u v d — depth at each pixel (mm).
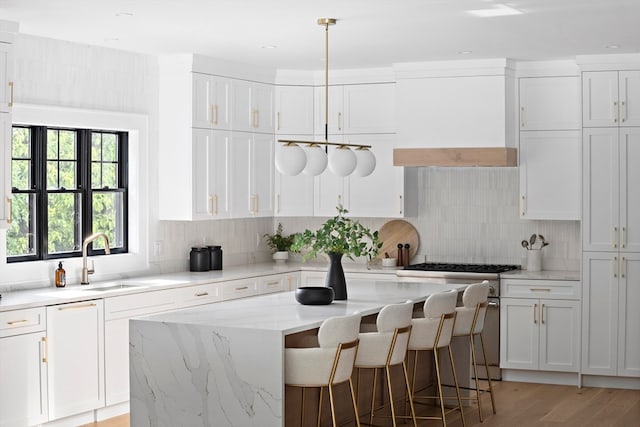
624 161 7379
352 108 8391
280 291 8148
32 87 6438
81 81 6840
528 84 7828
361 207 8414
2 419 5625
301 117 8492
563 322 7566
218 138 7715
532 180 7863
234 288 7547
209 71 7598
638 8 5496
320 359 4719
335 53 7336
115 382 6438
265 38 6578
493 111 7715
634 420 6355
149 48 7055
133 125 7324
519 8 5488
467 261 8492
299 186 8539
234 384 4742
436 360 5938
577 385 7598
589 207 7484
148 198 7520
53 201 6824
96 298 6258
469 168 8445
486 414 6578
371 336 5227
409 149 7961
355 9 5512
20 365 5734
